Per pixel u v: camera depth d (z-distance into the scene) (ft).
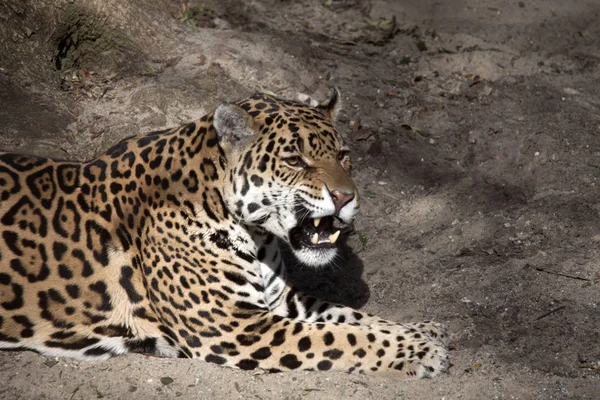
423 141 55.88
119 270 36.27
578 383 34.47
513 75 62.23
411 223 48.98
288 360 34.83
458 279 42.91
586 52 65.05
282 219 34.88
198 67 58.03
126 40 58.18
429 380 34.76
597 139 55.21
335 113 38.47
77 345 36.17
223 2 67.77
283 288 39.86
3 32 53.36
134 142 37.35
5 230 35.32
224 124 34.40
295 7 69.10
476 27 67.51
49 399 33.35
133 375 34.65
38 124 51.42
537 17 68.44
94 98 55.06
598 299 40.09
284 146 34.17
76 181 36.58
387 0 70.33
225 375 34.58
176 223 35.60
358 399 33.24
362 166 53.57
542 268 42.83
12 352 35.94
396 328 36.35
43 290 35.55
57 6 55.16
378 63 63.05
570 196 49.49
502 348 37.27
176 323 35.70
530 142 54.75
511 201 50.08
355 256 46.06
